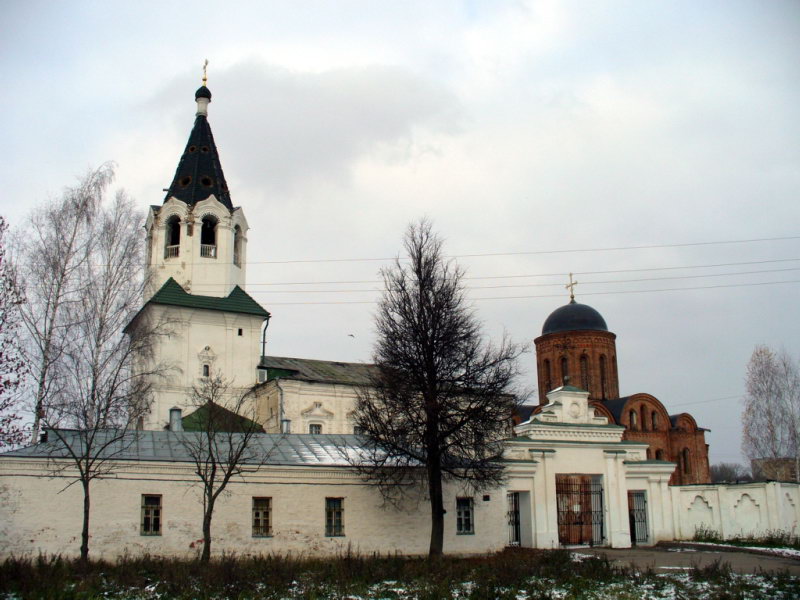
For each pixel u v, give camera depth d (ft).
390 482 101.14
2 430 83.66
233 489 94.27
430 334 97.09
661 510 127.95
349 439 112.37
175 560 83.10
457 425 95.81
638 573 82.69
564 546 120.98
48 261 111.24
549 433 122.42
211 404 105.29
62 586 65.98
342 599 64.08
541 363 224.74
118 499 89.10
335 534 98.02
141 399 113.70
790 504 129.59
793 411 183.62
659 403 207.00
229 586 67.82
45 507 85.76
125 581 69.62
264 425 157.28
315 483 98.37
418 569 80.74
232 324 163.32
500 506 109.29
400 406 96.89
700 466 204.54
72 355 107.45
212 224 169.78
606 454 124.47
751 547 115.75
